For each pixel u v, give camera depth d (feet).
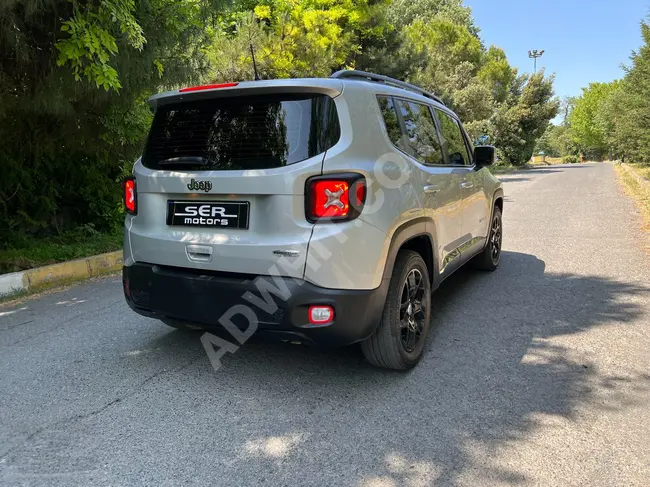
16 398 10.44
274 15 47.19
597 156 240.73
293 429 9.13
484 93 80.64
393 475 7.80
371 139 10.29
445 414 9.53
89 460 8.28
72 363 12.20
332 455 8.33
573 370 11.30
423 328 12.00
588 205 39.32
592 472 7.78
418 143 12.72
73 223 28.76
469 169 16.38
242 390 10.66
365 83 11.03
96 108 24.44
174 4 21.03
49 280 20.52
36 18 17.47
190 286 10.16
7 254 22.45
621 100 71.41
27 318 16.08
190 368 11.79
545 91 111.34
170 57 23.44
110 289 19.67
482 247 18.29
